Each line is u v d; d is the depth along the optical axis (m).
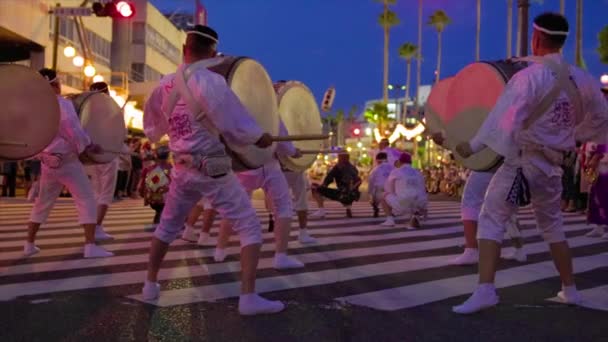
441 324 3.94
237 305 4.40
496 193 4.19
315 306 4.39
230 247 7.38
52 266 5.94
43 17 25.66
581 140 4.52
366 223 10.93
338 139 55.59
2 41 25.12
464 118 5.09
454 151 5.15
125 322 3.91
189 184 4.11
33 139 5.25
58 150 6.20
